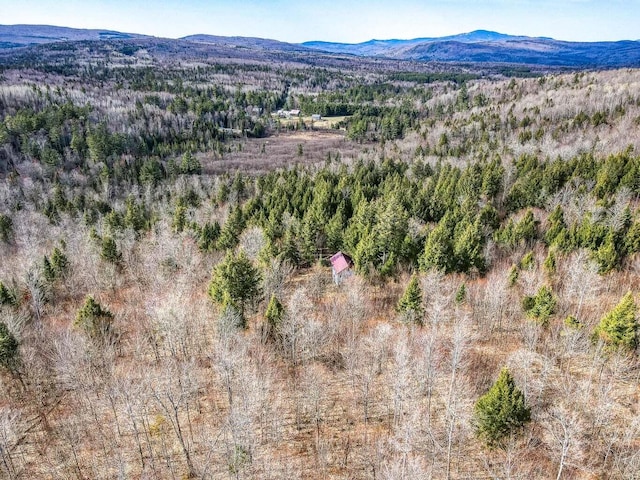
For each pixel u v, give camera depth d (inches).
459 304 1888.5
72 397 1550.2
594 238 2140.7
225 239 2741.1
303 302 1913.1
